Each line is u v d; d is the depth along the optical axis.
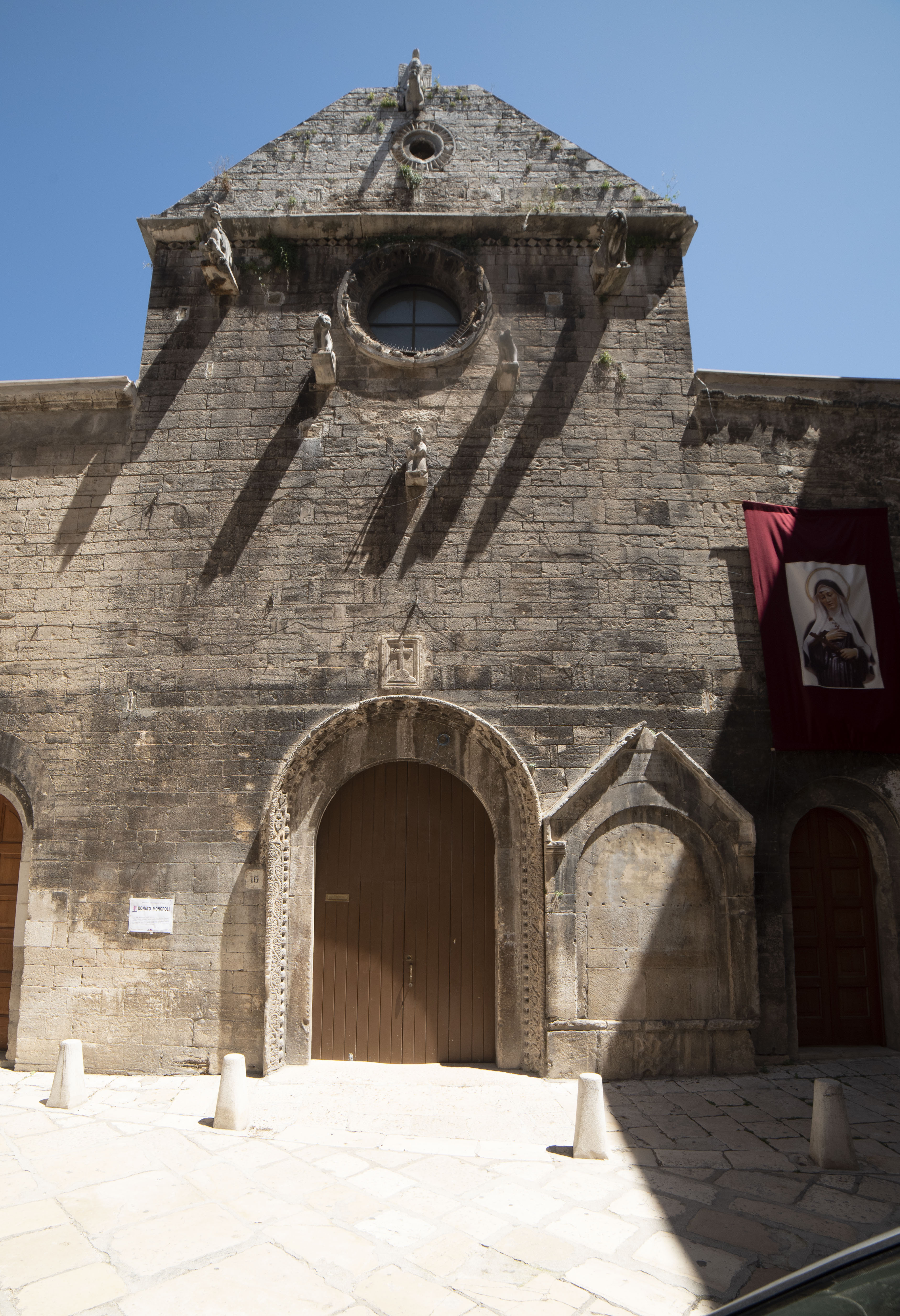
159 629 11.06
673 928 9.99
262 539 11.28
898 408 12.08
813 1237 5.86
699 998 9.87
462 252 12.29
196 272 12.32
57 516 11.52
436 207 12.70
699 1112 8.43
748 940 9.94
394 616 11.01
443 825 10.78
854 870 11.30
